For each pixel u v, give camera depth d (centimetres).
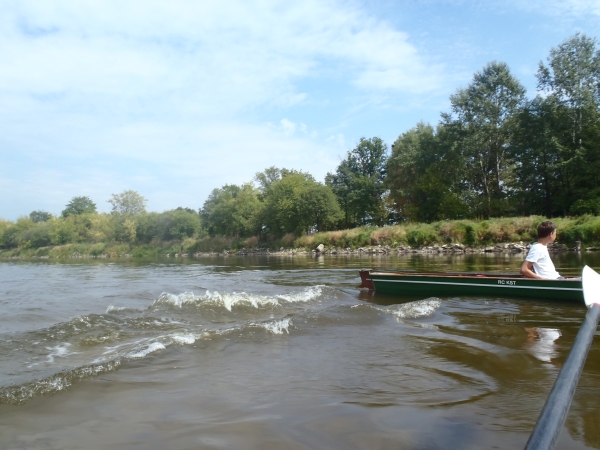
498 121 3681
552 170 3192
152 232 5891
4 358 407
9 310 702
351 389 317
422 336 470
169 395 309
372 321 538
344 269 1509
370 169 5356
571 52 3166
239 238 4966
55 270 1977
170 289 973
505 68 3684
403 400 294
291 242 4188
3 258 5800
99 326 524
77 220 7100
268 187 5744
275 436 244
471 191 3916
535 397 294
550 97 3189
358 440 238
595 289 273
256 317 601
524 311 598
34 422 268
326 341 454
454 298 721
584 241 2169
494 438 238
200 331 493
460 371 351
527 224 2530
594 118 3002
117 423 265
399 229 3116
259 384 330
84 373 345
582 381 318
